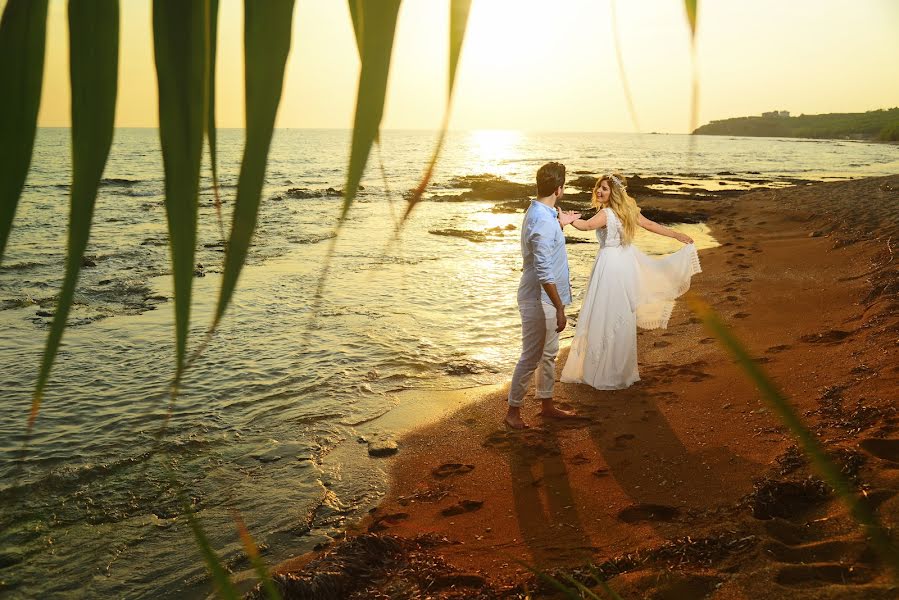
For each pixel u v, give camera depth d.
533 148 115.00
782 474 3.42
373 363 6.84
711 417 4.55
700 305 0.31
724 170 47.72
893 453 3.31
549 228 4.57
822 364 4.96
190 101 0.33
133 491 4.32
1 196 0.31
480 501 3.95
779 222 16.23
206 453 4.87
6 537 3.78
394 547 3.40
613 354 5.34
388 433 5.15
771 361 5.38
